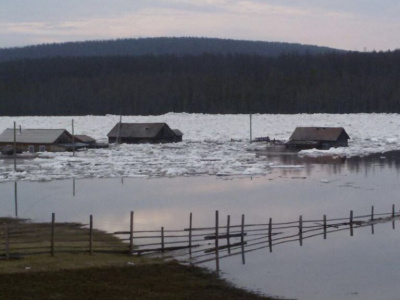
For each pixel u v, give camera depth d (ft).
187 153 310.65
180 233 126.52
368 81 655.35
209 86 655.76
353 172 234.79
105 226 133.49
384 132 436.35
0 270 93.81
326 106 612.70
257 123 499.92
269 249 118.32
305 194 180.65
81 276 94.32
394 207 154.92
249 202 166.40
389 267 107.76
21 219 142.20
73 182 207.00
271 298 90.63
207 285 95.04
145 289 91.30
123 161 270.87
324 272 104.42
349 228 137.18
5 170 237.04
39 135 331.98
